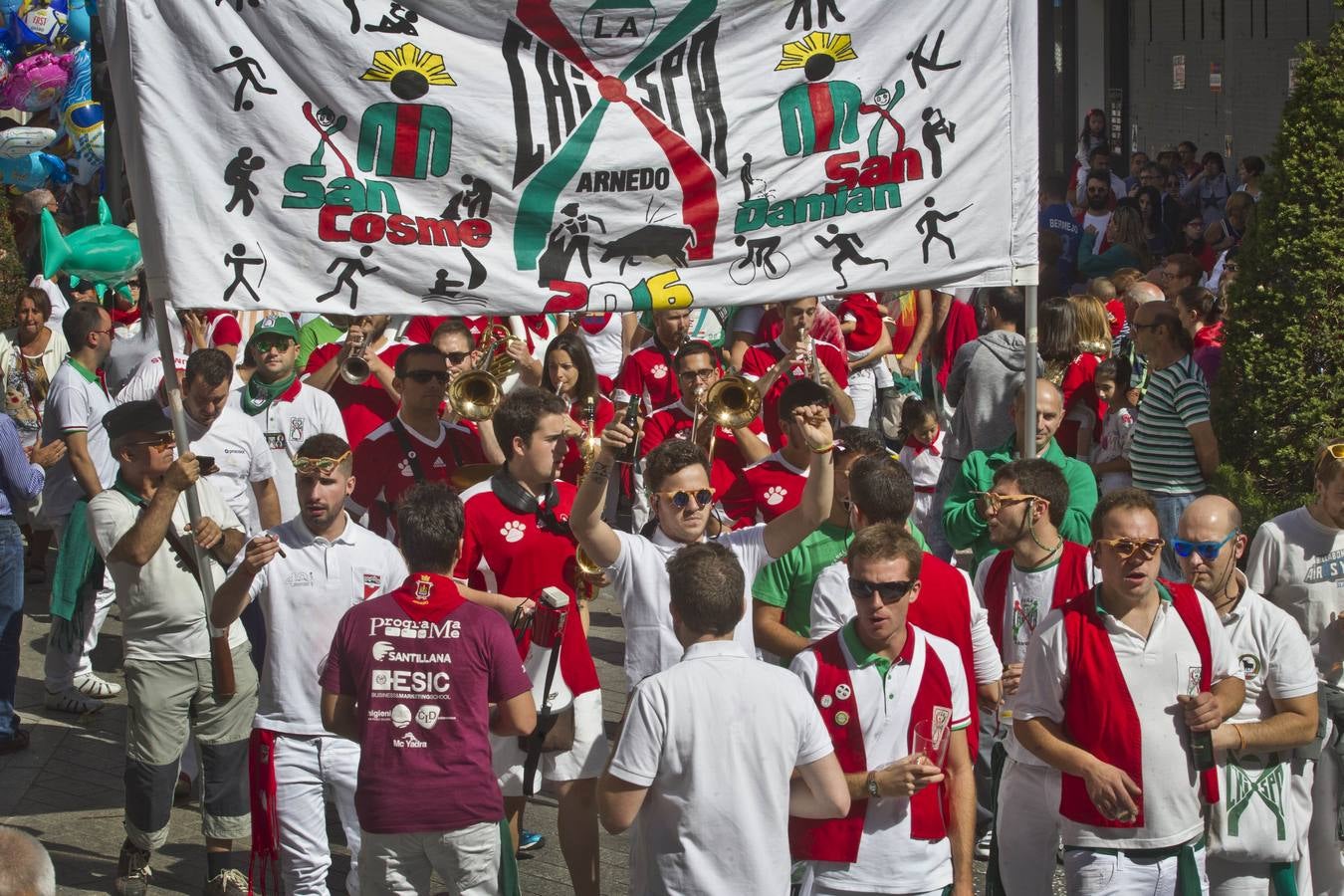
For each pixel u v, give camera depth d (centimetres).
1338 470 598
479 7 608
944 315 1162
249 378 813
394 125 605
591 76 619
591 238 625
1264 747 534
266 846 590
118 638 1017
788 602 599
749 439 755
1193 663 508
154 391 934
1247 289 813
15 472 794
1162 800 505
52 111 1664
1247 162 1568
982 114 647
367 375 828
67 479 950
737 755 440
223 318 966
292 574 595
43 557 1130
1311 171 792
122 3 584
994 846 558
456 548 521
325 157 601
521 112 614
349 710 516
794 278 642
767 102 632
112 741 838
